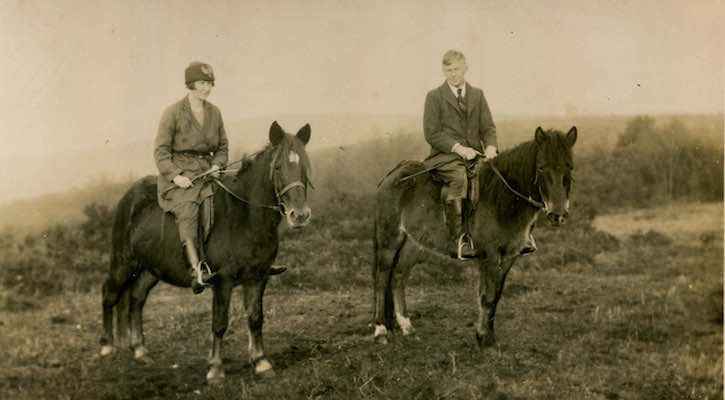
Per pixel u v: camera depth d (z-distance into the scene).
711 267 7.88
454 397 4.33
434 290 7.35
